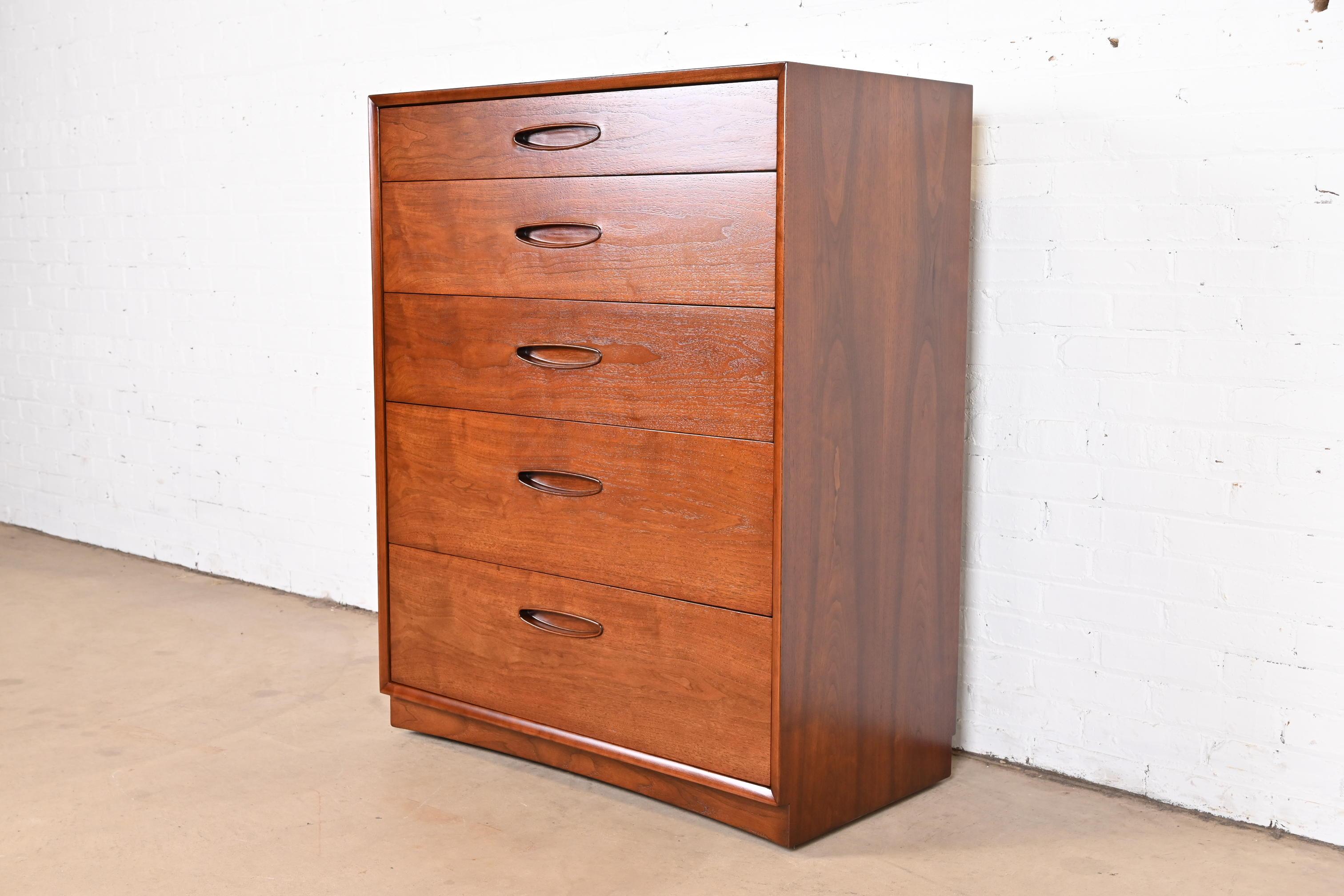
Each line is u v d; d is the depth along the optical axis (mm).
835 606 1944
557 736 2172
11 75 3857
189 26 3348
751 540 1881
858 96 1862
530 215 2076
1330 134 1857
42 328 3926
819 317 1847
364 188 3039
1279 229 1915
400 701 2408
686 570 1967
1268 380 1948
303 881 1825
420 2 2906
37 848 1921
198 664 2787
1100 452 2123
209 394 3482
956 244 2082
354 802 2092
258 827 1999
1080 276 2111
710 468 1914
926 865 1883
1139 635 2115
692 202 1879
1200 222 1984
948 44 2201
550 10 2707
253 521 3438
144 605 3250
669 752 2039
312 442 3260
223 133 3318
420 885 1815
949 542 2148
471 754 2301
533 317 2098
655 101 1898
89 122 3658
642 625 2035
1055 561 2193
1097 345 2107
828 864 1884
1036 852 1927
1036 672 2236
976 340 2234
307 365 3232
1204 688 2057
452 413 2234
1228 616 2021
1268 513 1969
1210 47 1945
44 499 4031
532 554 2162
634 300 1969
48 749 2305
